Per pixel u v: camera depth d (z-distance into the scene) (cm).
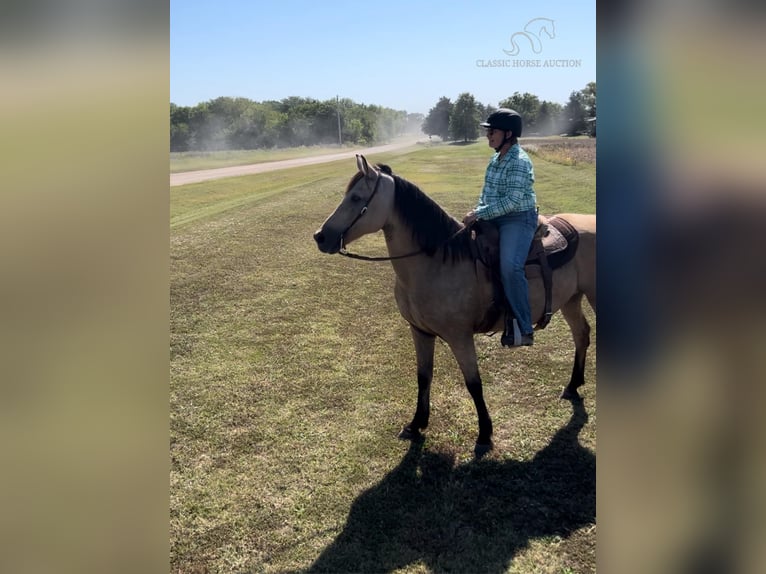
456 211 1063
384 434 326
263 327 507
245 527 253
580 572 221
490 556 231
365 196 279
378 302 579
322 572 226
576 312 346
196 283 639
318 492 275
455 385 386
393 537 244
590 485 275
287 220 1038
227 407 360
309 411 354
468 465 293
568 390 362
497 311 295
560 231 316
